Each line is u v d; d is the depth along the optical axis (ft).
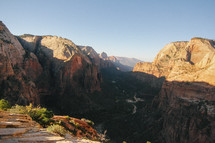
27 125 29.76
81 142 28.60
